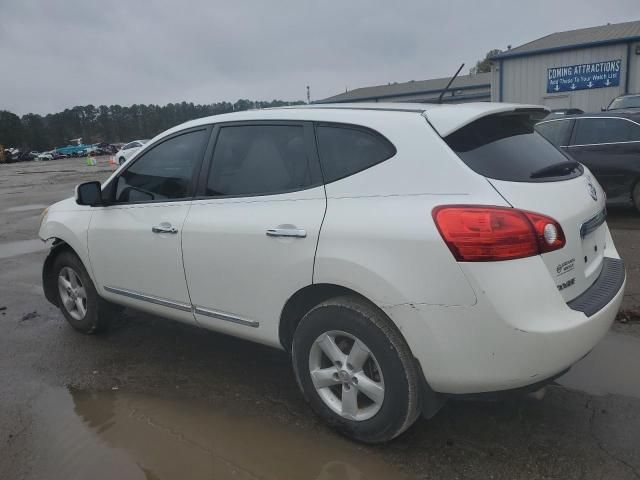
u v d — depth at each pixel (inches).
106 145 2950.3
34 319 201.9
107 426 126.6
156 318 195.8
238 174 131.6
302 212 115.2
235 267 126.2
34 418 131.1
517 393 101.1
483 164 102.8
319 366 118.6
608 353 150.9
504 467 105.9
